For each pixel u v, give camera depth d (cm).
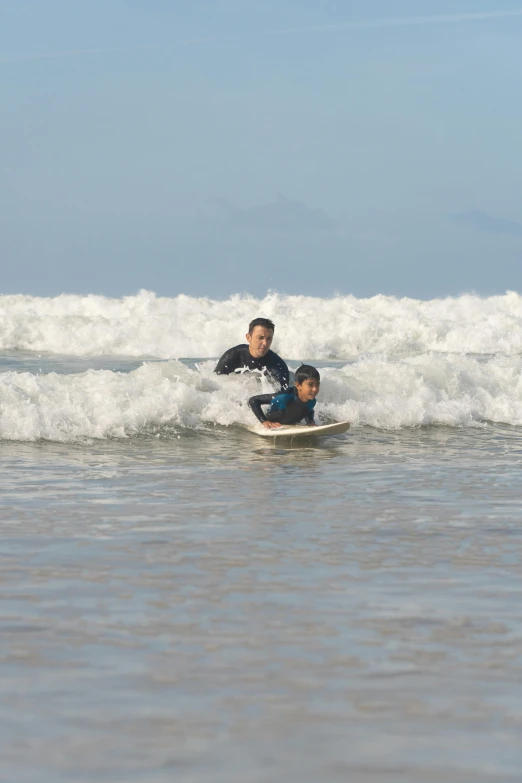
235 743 1056
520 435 3625
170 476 2734
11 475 2702
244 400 3691
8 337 7088
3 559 1812
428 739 1070
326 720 1115
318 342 7669
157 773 990
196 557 1844
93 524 2117
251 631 1416
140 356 6900
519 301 9944
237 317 8138
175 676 1242
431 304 9888
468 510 2312
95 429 3350
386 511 2292
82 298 9600
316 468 2903
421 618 1481
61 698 1172
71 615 1483
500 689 1208
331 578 1705
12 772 991
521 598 1591
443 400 3991
